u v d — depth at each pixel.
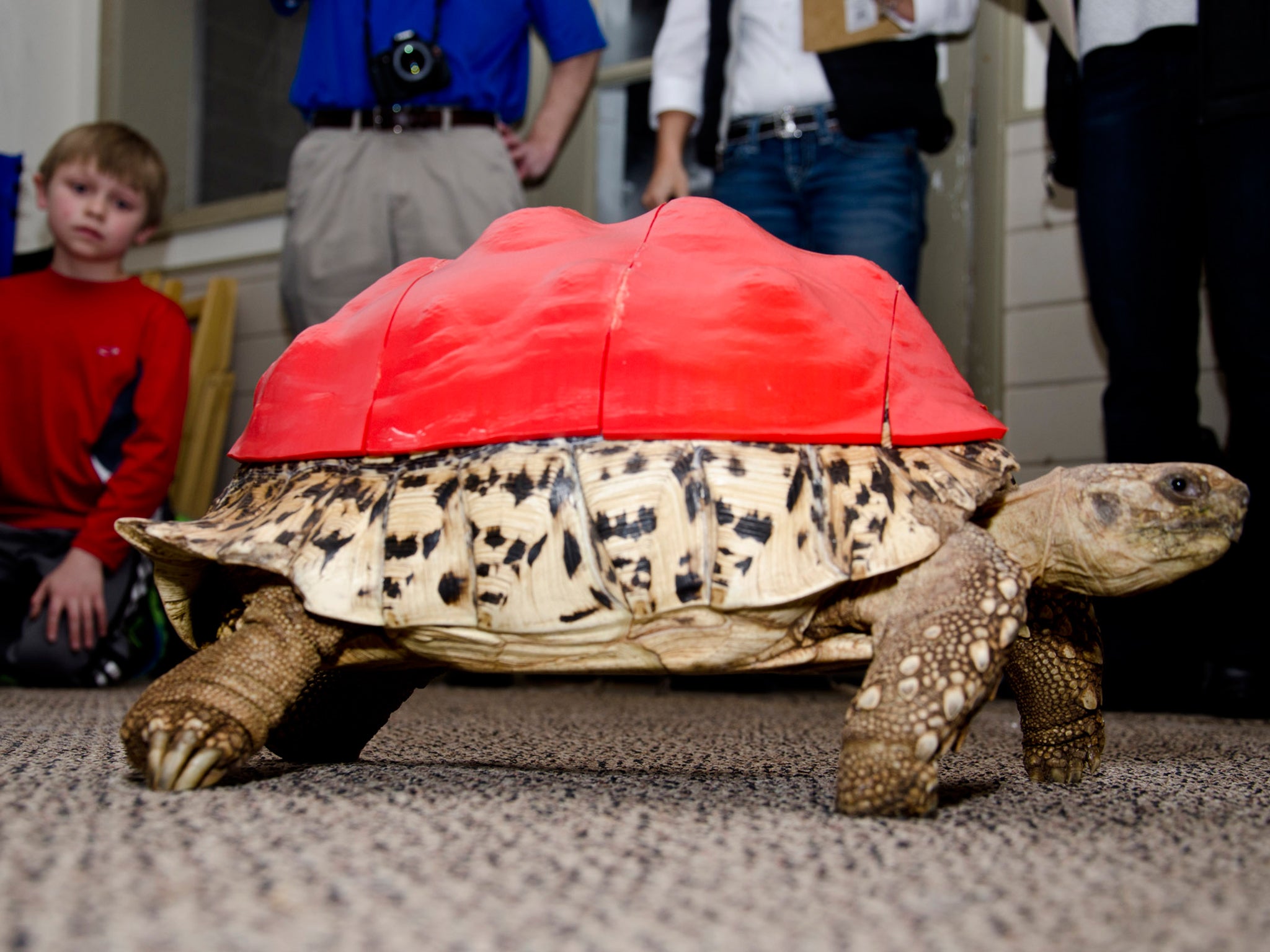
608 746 1.28
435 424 0.93
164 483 2.24
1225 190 1.71
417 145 2.05
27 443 2.26
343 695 1.11
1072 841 0.72
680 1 2.11
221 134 3.46
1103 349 2.36
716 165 2.05
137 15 3.32
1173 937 0.51
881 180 1.92
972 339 2.46
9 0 3.19
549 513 0.88
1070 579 1.00
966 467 0.93
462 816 0.75
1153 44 1.79
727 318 0.91
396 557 0.90
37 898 0.53
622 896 0.56
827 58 1.90
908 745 0.78
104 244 2.29
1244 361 1.72
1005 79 2.44
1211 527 0.95
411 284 1.06
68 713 1.54
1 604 2.24
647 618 0.86
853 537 0.85
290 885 0.56
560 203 2.88
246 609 0.96
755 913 0.53
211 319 3.07
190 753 0.84
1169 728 1.56
